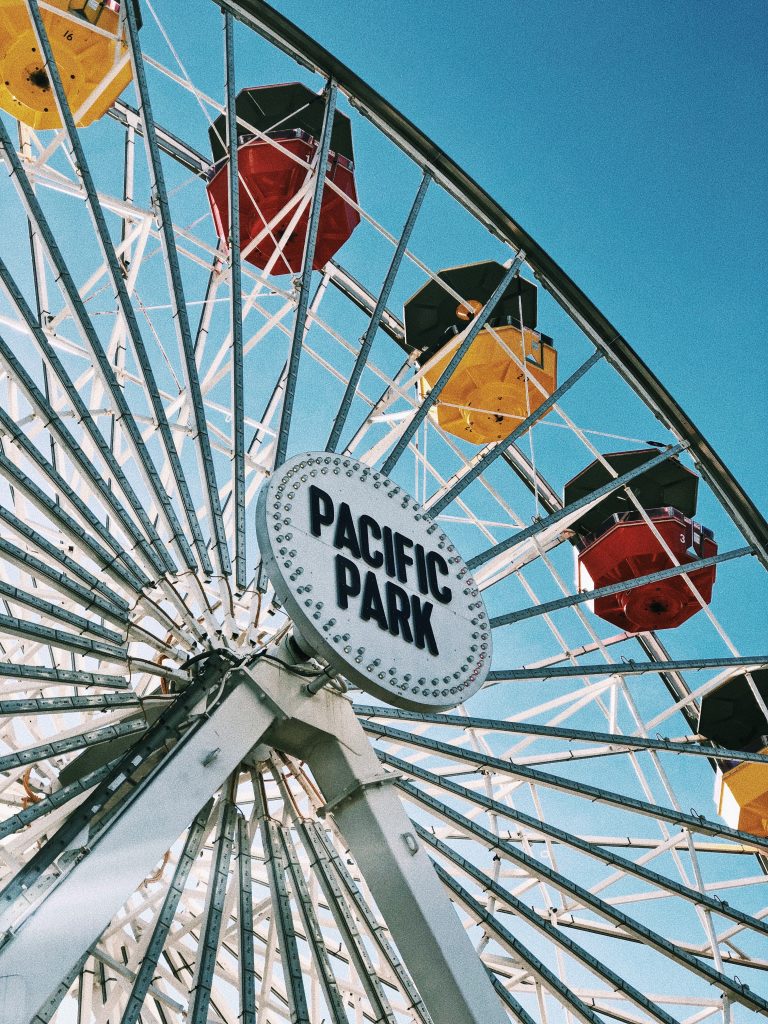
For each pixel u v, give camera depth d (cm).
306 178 2269
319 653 1436
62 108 1811
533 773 1678
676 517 2730
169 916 1317
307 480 1533
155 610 1518
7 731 1809
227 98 1964
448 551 1608
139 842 1252
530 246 2255
